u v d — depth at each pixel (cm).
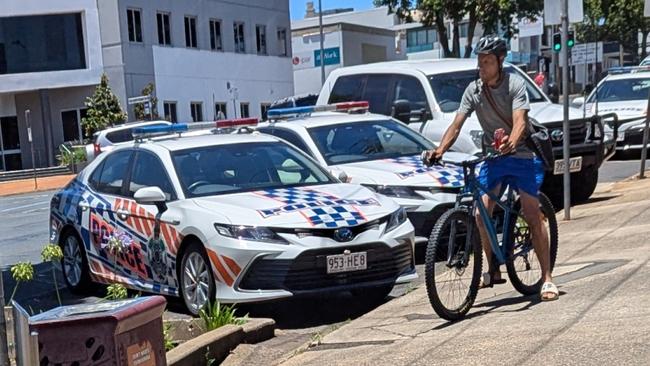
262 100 4209
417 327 592
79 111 3534
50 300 856
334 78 1282
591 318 523
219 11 3916
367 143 965
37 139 3575
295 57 5412
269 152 813
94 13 3444
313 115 1052
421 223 844
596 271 660
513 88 557
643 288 575
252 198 711
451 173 873
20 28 3400
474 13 3900
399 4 4056
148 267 754
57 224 898
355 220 674
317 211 680
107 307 417
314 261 650
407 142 985
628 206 994
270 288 648
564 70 962
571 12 969
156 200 727
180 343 611
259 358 582
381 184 860
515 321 550
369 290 745
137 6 3469
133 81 3441
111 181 840
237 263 652
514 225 598
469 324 566
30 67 3422
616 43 5756
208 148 798
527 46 6444
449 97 1117
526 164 570
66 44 3444
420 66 1191
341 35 5297
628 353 447
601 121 1111
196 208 700
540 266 605
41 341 396
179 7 3681
